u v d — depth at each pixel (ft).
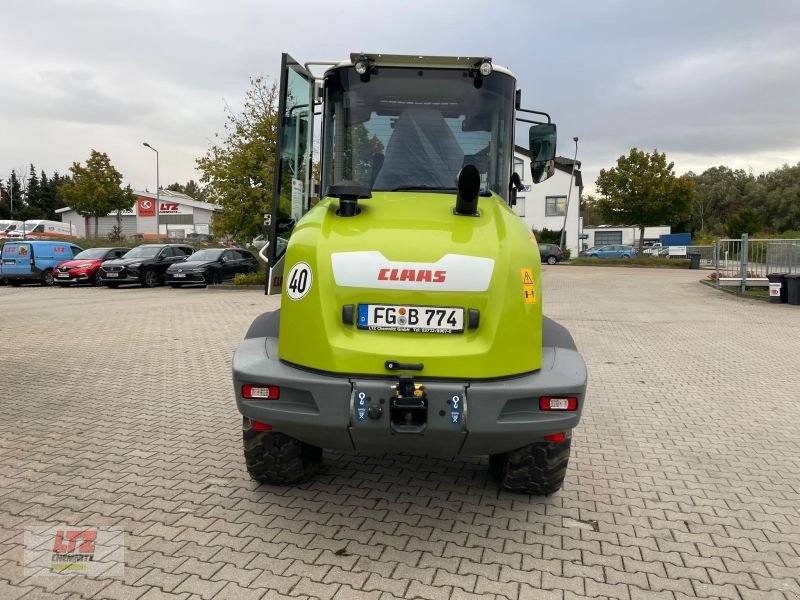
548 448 12.92
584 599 10.11
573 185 176.96
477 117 15.12
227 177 76.13
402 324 11.12
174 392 22.94
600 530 12.60
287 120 14.56
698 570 11.12
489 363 10.96
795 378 26.61
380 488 14.44
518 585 10.48
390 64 15.10
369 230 11.98
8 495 13.67
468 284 11.14
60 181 302.66
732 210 286.87
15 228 181.27
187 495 13.80
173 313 46.55
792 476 15.67
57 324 40.45
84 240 143.23
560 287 75.41
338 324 11.19
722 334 38.65
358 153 15.15
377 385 10.77
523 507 13.58
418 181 14.93
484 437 10.90
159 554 11.23
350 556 11.30
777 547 12.03
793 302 54.39
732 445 17.97
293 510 13.15
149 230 212.43
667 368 28.55
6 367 26.99
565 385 11.12
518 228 12.75
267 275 14.25
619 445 17.90
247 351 12.19
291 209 15.31
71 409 20.54
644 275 99.60
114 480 14.58
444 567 11.00
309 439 11.70
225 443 17.33
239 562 11.00
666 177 131.85
